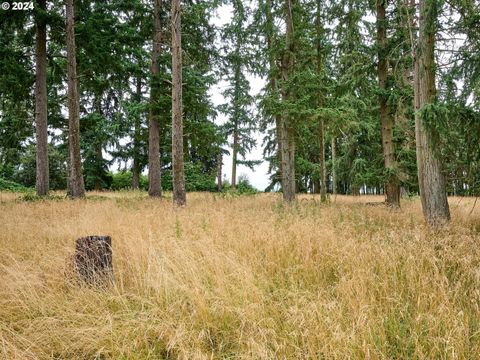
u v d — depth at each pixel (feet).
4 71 41.06
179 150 36.73
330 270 15.08
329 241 17.75
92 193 64.75
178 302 11.60
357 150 56.34
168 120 51.49
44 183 44.75
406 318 10.76
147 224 22.17
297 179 91.45
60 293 12.68
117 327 10.57
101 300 12.09
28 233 20.90
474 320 10.43
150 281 12.97
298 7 42.45
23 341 9.68
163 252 15.15
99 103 78.07
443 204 24.13
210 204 38.34
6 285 12.65
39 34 43.96
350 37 38.42
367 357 8.41
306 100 40.81
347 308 11.43
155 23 51.08
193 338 9.81
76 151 42.50
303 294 12.34
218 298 11.57
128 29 44.75
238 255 15.98
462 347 8.75
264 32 43.93
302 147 57.11
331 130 46.37
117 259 16.12
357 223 23.50
